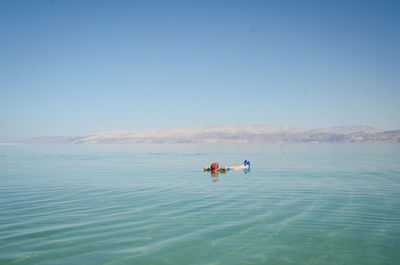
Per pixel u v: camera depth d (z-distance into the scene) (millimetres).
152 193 19859
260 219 13297
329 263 8852
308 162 45781
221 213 14352
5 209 15344
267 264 8773
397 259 9102
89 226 12289
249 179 26688
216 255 9398
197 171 34094
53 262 8891
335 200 17297
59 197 18594
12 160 55031
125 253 9547
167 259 9117
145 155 71875
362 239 10750
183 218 13484
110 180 26469
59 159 58000
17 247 9992
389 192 19828
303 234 11289
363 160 49281
